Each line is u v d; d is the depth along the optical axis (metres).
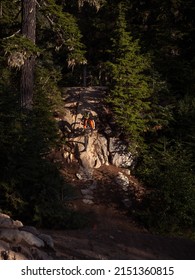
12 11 19.08
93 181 16.22
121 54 17.64
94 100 18.89
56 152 17.03
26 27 16.53
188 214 14.78
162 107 17.09
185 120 17.05
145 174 16.27
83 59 17.56
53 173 12.27
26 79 16.34
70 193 12.79
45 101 16.94
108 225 14.01
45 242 8.21
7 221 8.81
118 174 16.69
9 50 15.07
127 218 14.80
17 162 11.50
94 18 22.48
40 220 11.10
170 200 14.35
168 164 15.34
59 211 11.46
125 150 17.25
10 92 12.38
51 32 19.56
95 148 17.36
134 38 21.09
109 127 17.86
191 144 16.19
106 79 20.64
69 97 19.47
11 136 11.50
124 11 20.81
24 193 11.57
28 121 12.40
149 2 21.81
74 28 17.39
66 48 18.34
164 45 20.27
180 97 18.45
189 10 20.83
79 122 18.02
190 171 15.76
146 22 21.83
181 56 20.69
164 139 16.20
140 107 16.91
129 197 15.75
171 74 19.30
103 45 22.41
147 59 18.09
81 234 10.38
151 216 14.42
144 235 11.19
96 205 15.13
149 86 17.84
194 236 14.02
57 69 20.83
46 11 17.16
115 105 17.28
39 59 20.41
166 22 20.72
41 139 12.26
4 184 11.35
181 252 10.27
